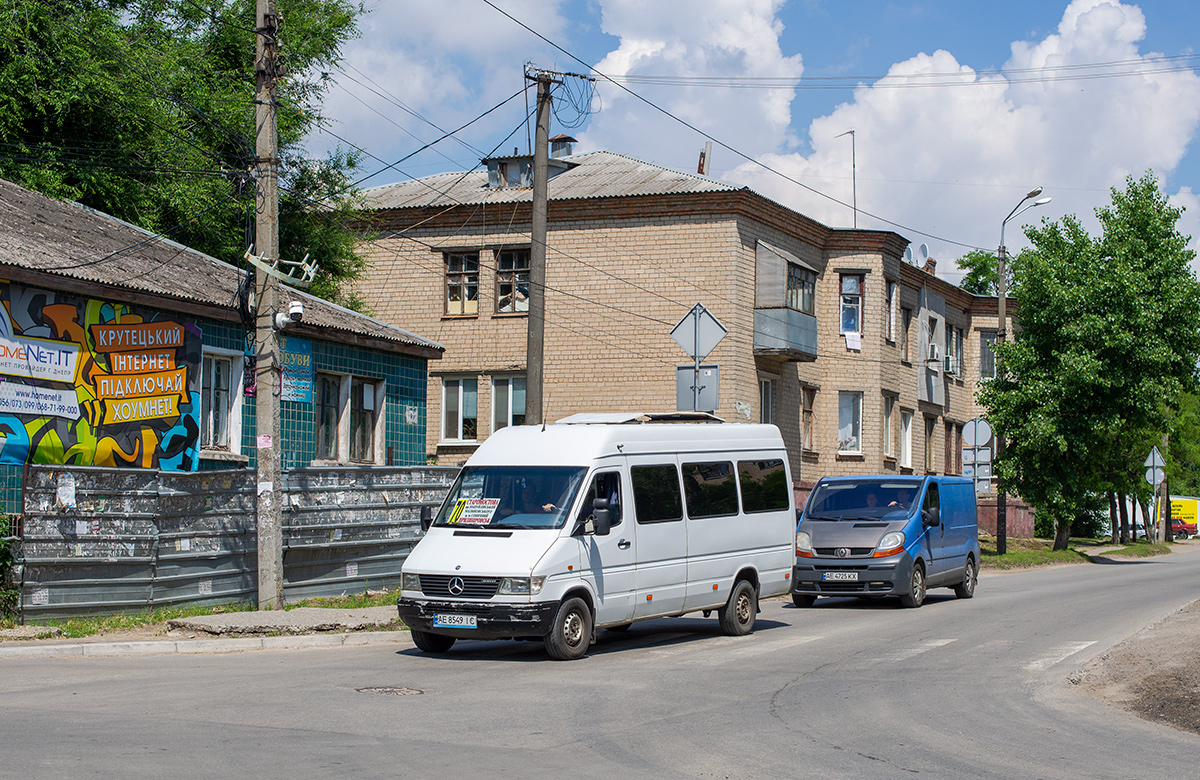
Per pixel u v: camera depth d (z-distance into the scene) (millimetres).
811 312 34594
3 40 22453
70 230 17453
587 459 12711
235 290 18469
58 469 13203
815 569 17906
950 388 45688
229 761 6746
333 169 32938
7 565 12805
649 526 13219
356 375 21031
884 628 15266
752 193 31266
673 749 7645
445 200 34844
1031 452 34375
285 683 9961
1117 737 8484
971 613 17172
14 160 22672
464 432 33625
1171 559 37562
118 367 15953
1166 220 33250
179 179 25594
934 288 43719
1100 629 15055
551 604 11719
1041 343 33906
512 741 7738
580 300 32500
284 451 19062
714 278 31297
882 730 8492
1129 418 34125
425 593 11938
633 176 33594
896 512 18438
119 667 10977
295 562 16281
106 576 13719
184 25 31547
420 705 8984
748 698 9758
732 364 31047
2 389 14281
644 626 15672
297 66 32281
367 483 17562
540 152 19438
